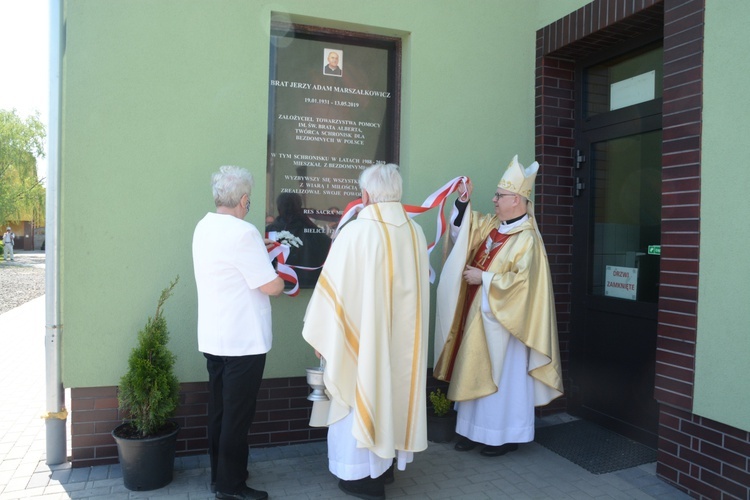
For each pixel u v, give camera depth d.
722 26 3.12
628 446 4.04
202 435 3.79
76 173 3.50
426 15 4.23
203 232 3.03
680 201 3.34
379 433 3.05
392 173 3.24
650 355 4.02
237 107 3.79
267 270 2.99
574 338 4.68
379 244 3.10
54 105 3.49
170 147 3.66
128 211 3.60
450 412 4.18
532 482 3.47
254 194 3.84
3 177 38.09
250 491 3.14
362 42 4.19
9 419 4.56
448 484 3.45
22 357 7.02
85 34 3.48
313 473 3.54
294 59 4.01
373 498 3.19
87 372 3.55
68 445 4.09
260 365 3.05
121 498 3.16
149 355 3.28
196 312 3.73
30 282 19.67
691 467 3.30
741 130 3.01
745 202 2.99
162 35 3.62
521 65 4.57
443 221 4.03
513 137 4.55
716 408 3.12
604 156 4.46
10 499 3.13
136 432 3.31
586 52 4.47
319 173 4.07
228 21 3.75
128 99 3.57
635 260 4.18
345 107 4.14
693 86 3.27
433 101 4.28
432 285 4.33
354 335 3.09
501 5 4.48
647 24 3.91
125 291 3.61
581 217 4.62
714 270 3.13
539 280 3.72
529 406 3.82
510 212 3.82
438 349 3.96
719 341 3.11
